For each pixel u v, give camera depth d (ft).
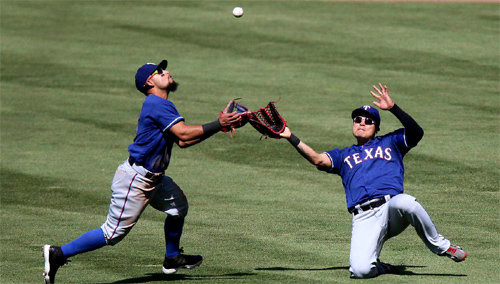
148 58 213.25
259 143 147.95
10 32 244.22
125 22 252.83
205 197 115.14
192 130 68.59
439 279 69.92
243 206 109.40
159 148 69.21
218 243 90.07
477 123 152.35
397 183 73.00
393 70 193.88
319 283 69.26
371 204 71.92
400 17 247.09
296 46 218.79
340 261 80.79
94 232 70.33
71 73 203.51
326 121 156.25
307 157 74.49
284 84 185.78
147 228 99.50
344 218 102.01
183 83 189.26
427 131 147.54
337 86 182.80
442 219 98.43
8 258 84.48
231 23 246.06
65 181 127.34
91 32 242.37
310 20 247.29
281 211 106.22
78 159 140.67
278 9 264.11
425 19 243.60
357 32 230.48
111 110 172.86
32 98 183.93
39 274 76.84
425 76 187.93
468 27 231.71
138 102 179.42
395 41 219.20
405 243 88.48
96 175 130.72
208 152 143.23
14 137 155.63
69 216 107.14
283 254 84.38
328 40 223.10
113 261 82.64
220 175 128.26
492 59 200.03
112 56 217.15
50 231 98.63
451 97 171.32
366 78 188.03
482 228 93.66
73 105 177.37
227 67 202.28
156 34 237.25
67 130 159.63
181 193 72.90
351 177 73.82
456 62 198.59
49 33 242.78
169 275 75.25
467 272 73.61
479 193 111.55
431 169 125.08
